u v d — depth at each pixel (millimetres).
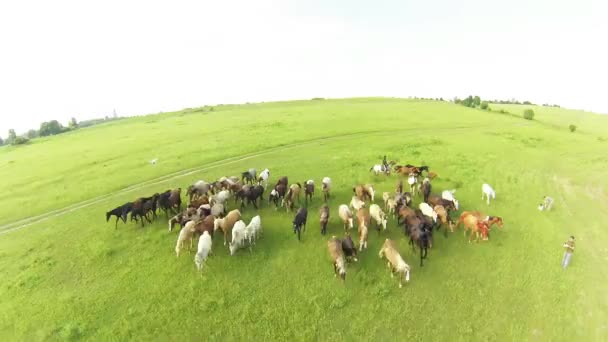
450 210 23062
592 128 68250
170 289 16766
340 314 15180
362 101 92812
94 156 41125
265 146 39812
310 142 41438
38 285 17625
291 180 29062
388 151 36750
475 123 56562
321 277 17188
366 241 18859
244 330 14516
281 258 18562
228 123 57906
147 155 39375
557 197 27031
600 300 15969
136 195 28312
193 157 37000
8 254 20688
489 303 15781
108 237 21625
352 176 29484
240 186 25391
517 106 107062
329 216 22453
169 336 14336
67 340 14227
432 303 15727
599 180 31797
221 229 19844
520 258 18688
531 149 40812
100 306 15961
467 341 14055
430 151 37062
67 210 26516
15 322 15250
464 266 17953
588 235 21469
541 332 14406
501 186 28203
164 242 20516
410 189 26562
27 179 34438
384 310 15359
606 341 13992
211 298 16094
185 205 25031
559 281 17094
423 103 80625
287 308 15492
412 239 18375
